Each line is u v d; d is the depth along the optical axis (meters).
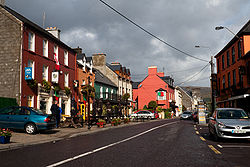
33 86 18.62
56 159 6.88
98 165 6.08
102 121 20.00
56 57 23.16
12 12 18.86
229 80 30.20
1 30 18.22
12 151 8.44
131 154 7.60
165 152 7.95
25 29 18.27
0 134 9.74
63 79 24.31
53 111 17.98
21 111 13.92
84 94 29.22
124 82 47.75
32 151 8.40
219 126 10.47
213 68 28.05
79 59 29.59
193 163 6.29
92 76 32.75
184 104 90.88
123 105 43.38
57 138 12.35
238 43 26.00
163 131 16.33
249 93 22.38
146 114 42.16
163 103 58.06
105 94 36.59
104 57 43.75
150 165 6.07
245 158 6.93
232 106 28.28
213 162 6.41
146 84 60.34
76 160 6.70
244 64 24.12
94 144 10.03
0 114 14.01
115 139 11.78
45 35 21.08
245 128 10.09
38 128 13.46
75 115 19.80
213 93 28.91
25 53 18.14
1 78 17.70
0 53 18.00
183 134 14.16
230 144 9.84
